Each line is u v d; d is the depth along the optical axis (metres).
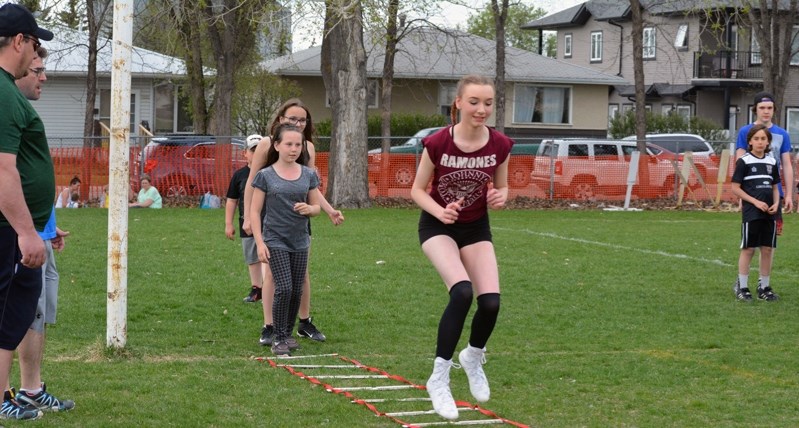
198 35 37.66
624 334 11.12
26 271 6.28
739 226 25.16
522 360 9.62
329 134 48.44
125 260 9.47
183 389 8.13
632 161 31.69
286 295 9.77
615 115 58.41
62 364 9.02
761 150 13.17
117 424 7.02
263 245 9.70
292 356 9.76
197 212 27.05
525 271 16.02
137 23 41.53
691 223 26.09
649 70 63.50
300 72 49.72
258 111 47.88
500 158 7.00
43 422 7.03
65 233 7.46
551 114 55.09
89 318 11.48
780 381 8.77
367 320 11.85
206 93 48.47
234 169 30.75
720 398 8.14
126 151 9.30
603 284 14.80
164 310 12.12
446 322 6.84
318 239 20.16
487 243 7.21
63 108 46.53
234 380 8.54
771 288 14.10
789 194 13.47
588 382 8.70
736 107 60.56
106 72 43.84
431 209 6.93
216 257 16.98
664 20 59.91
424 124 49.53
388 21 27.20
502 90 39.88
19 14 6.06
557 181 32.91
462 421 7.30
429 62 51.25
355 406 7.73
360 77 30.45
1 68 6.06
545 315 12.24
